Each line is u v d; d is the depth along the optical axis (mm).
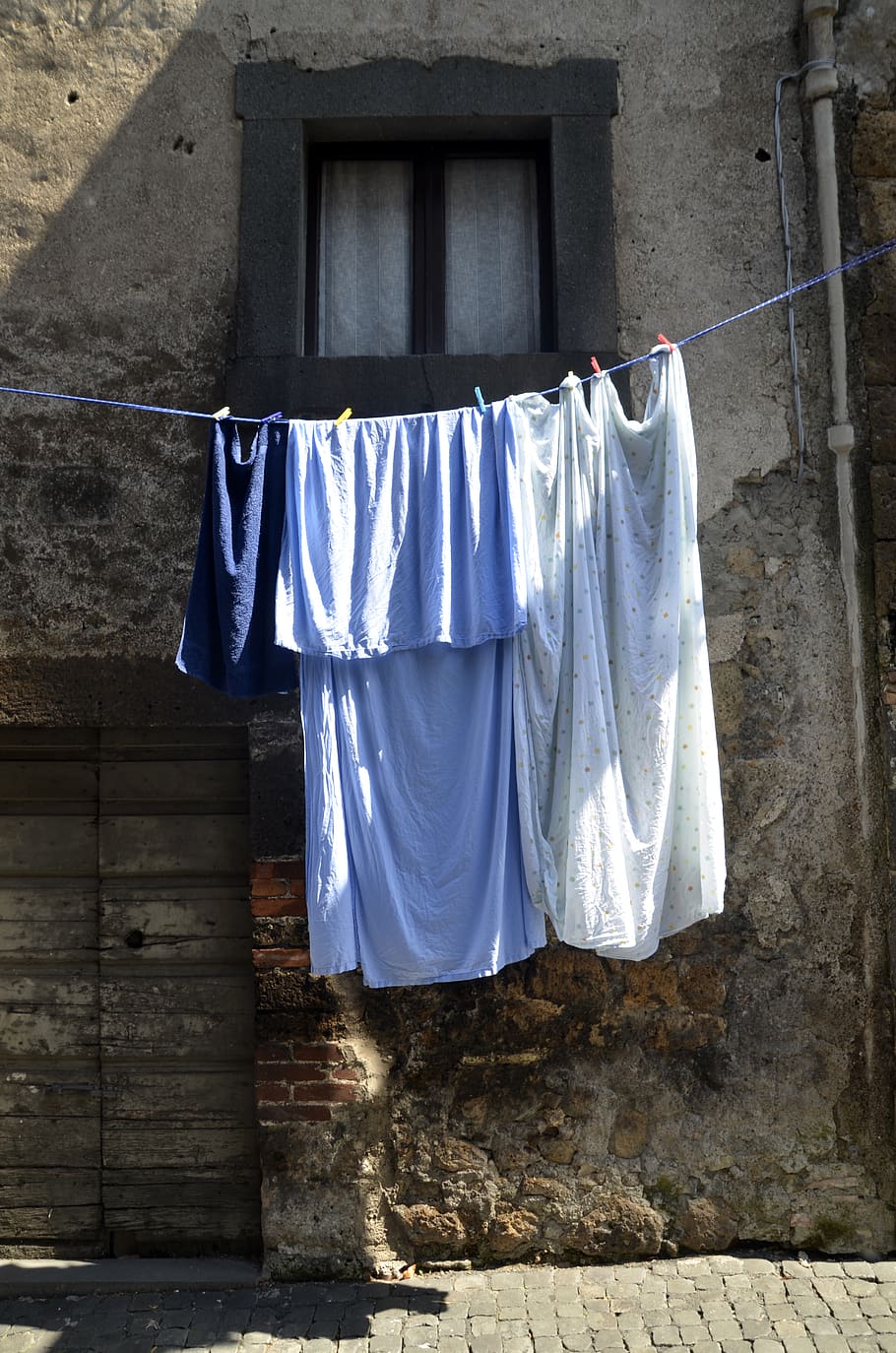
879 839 3854
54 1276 3779
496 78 4055
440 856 3424
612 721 3344
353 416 3920
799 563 3941
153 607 3916
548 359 3939
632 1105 3816
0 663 3916
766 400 3979
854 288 4000
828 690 3910
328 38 4074
